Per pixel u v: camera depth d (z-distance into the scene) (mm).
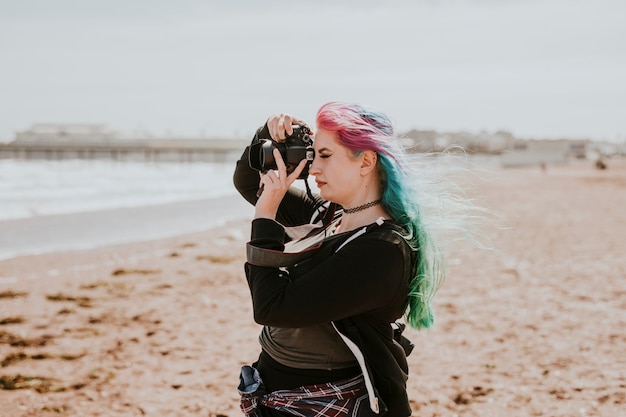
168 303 6965
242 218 17812
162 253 10734
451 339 5473
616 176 51562
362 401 1765
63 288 7723
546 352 5070
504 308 6578
